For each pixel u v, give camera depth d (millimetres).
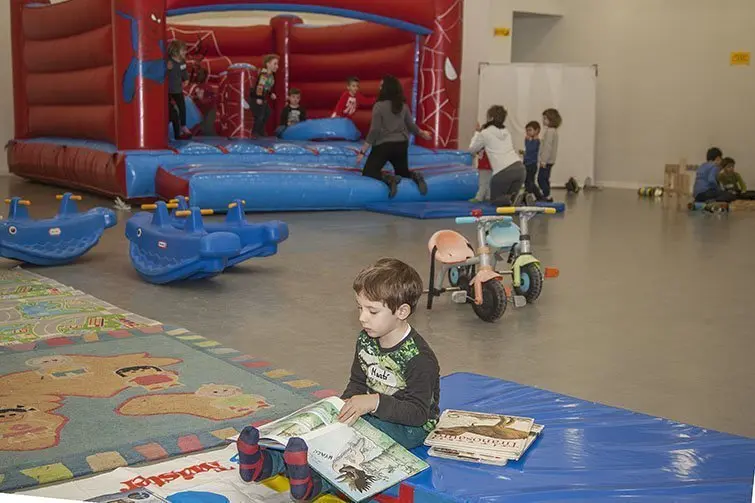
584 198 13477
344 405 2729
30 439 3135
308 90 14141
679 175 13945
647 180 15508
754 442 3064
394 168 10742
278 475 2734
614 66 15703
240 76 12586
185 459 2990
